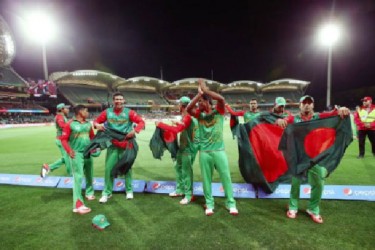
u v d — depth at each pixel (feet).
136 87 184.85
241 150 15.99
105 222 11.79
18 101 131.95
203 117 12.94
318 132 12.26
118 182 17.47
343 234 10.71
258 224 11.80
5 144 41.68
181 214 13.10
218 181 19.15
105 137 14.67
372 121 25.09
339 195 14.46
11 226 12.01
